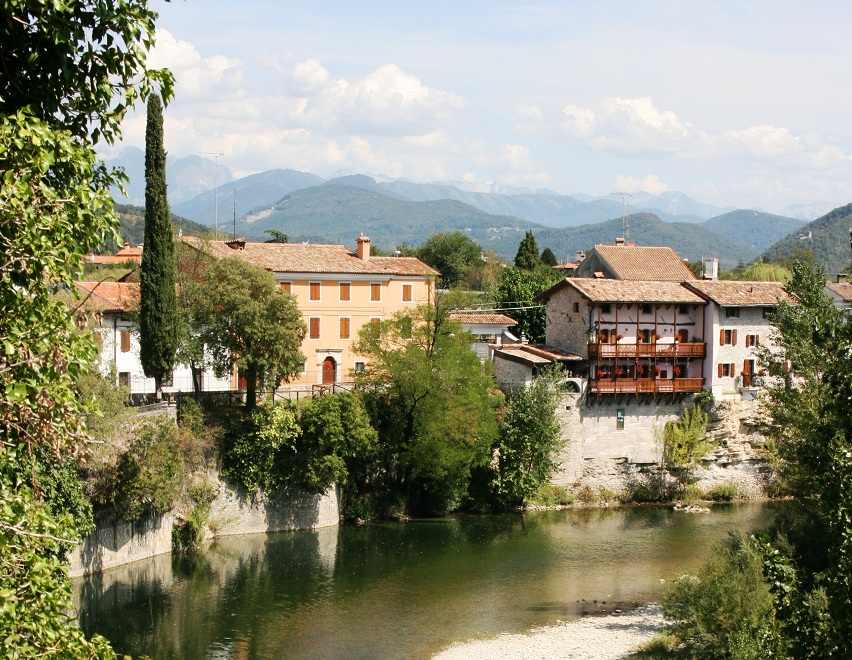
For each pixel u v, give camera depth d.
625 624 48.81
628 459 82.31
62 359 15.14
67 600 15.38
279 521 65.56
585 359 81.69
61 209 15.20
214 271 63.62
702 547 65.06
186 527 59.47
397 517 70.44
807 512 43.84
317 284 80.44
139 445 53.41
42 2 14.82
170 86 16.70
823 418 40.09
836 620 26.95
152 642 43.97
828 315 48.12
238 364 62.00
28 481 18.70
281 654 43.53
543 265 136.75
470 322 98.56
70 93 16.45
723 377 84.00
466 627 48.16
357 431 66.00
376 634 46.75
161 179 58.78
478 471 76.00
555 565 60.12
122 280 76.75
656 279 96.94
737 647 35.94
